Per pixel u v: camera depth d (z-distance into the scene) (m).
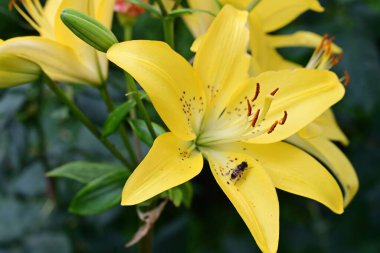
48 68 0.60
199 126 0.58
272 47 0.65
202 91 0.57
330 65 0.64
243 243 0.91
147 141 0.60
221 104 0.58
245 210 0.54
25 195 0.84
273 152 0.58
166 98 0.55
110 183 0.62
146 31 0.79
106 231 0.87
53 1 0.63
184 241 0.90
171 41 0.62
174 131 0.55
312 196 0.56
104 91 0.62
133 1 0.61
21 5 0.75
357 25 0.83
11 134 0.79
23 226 0.84
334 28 0.83
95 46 0.55
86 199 0.62
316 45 0.67
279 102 0.58
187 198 0.63
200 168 0.54
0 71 0.58
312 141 0.61
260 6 0.65
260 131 0.58
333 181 0.56
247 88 0.59
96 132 0.62
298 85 0.58
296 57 0.81
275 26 0.66
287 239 0.91
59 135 0.80
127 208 0.87
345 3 0.83
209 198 0.91
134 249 0.87
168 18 0.61
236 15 0.59
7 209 0.84
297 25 0.83
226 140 0.58
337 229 0.91
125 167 0.65
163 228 0.90
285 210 0.92
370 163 0.89
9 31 0.78
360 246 0.90
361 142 0.89
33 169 0.84
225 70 0.58
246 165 0.56
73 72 0.61
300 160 0.57
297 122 0.57
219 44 0.58
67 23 0.54
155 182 0.52
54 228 0.84
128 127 0.80
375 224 0.90
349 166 0.61
